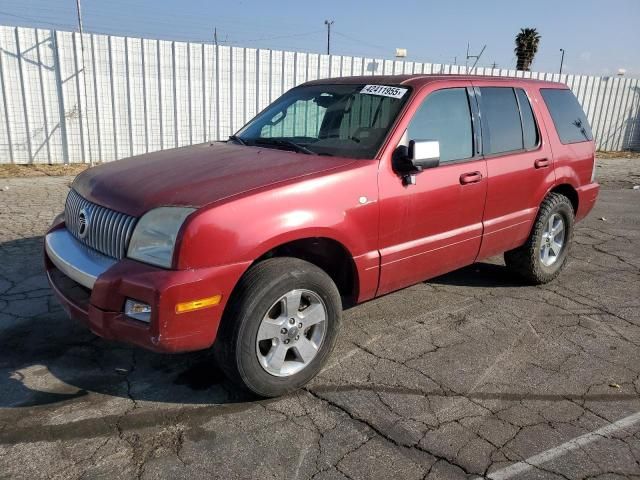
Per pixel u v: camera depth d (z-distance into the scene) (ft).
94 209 10.79
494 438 9.75
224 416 10.19
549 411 10.64
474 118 14.35
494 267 19.33
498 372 12.07
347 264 12.05
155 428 9.77
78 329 13.41
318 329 11.16
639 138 59.62
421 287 17.20
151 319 9.15
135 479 8.50
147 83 34.65
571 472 8.93
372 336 13.66
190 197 9.85
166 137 36.06
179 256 9.21
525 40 113.60
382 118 12.75
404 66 42.98
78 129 34.01
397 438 9.67
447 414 10.44
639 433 10.00
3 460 8.80
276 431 9.78
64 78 32.94
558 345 13.46
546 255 17.47
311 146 12.95
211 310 9.50
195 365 11.99
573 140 17.97
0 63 31.45
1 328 13.33
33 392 10.76
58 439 9.37
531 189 15.98
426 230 13.00
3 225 21.95
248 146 13.66
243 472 8.71
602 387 11.58
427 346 13.21
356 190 11.31
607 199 33.88
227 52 36.06
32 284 16.02
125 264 9.62
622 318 15.20
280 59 37.88
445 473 8.82
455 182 13.38
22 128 32.94
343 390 11.19
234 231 9.57
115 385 11.12
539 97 16.92
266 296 9.94
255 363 10.17
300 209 10.41
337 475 8.71
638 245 22.95
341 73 40.50
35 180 30.53
